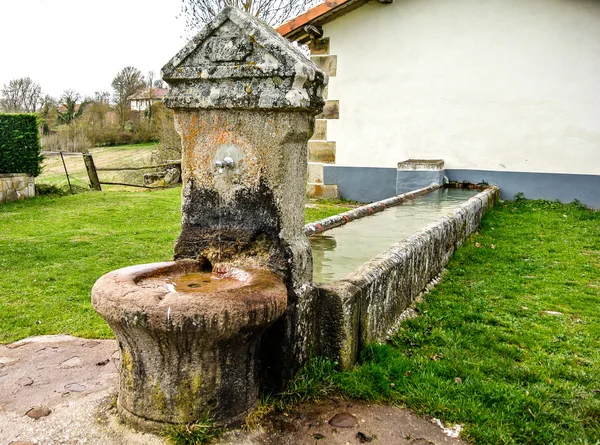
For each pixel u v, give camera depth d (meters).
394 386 2.82
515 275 5.35
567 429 2.50
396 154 11.00
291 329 2.62
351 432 2.42
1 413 2.56
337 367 2.89
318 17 10.52
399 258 3.86
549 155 9.94
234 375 2.37
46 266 5.48
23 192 10.55
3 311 4.14
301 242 2.79
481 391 2.77
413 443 2.37
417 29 10.57
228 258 2.72
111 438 2.30
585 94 9.57
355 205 10.72
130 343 2.28
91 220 8.41
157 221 8.48
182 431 2.27
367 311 3.19
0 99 30.92
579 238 7.11
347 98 11.22
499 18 9.98
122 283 2.30
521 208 9.43
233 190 2.69
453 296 4.58
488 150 10.35
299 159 2.76
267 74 2.46
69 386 2.89
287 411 2.56
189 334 2.12
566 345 3.58
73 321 3.98
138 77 33.34
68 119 31.06
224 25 2.58
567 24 9.53
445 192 9.67
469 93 10.36
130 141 28.67
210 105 2.60
